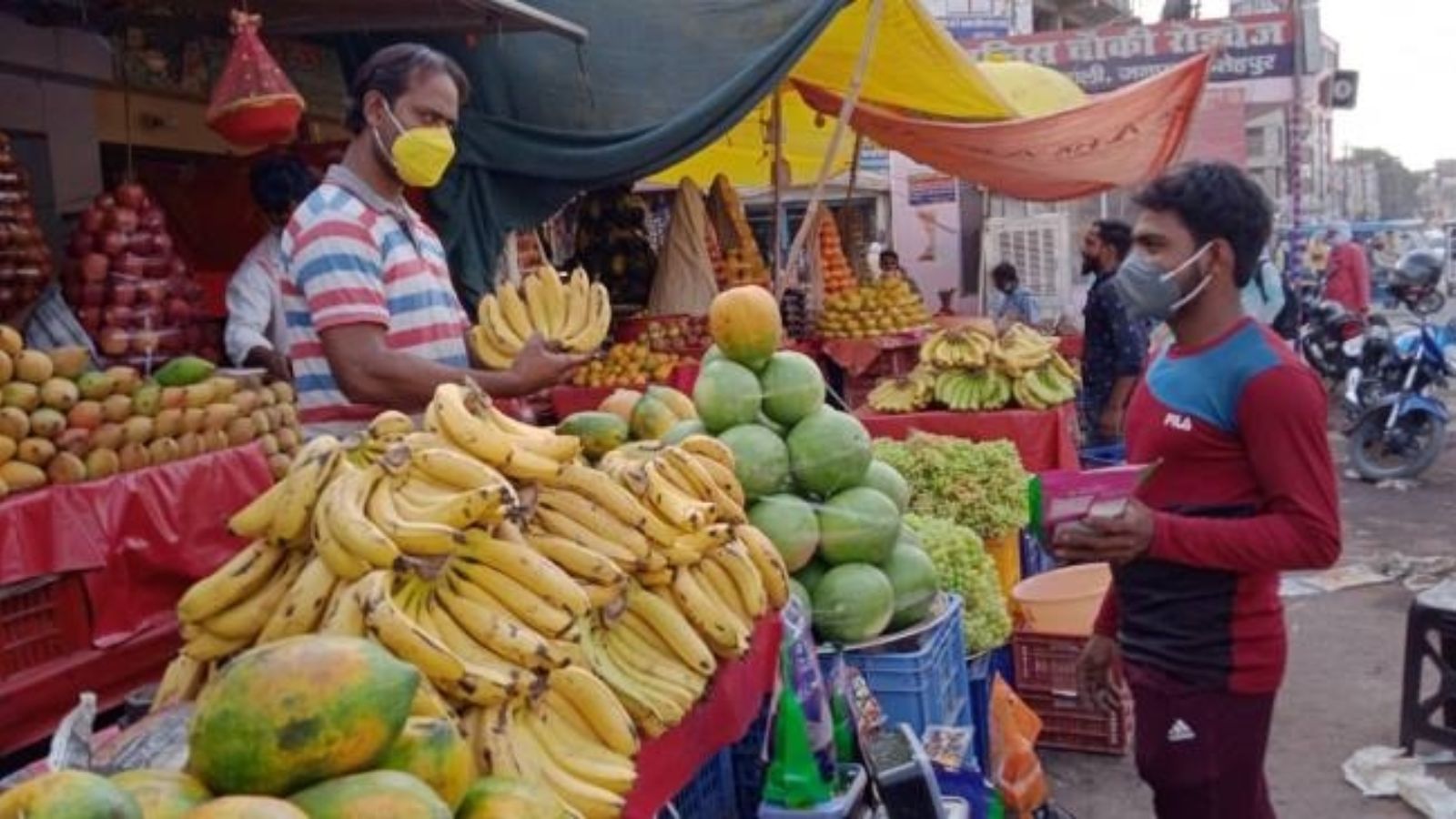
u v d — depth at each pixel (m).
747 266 9.23
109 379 3.06
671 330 7.88
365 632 1.82
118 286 3.97
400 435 2.26
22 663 2.76
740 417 3.55
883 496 3.58
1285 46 19.09
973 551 4.26
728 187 9.48
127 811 1.28
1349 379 11.73
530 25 5.30
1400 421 10.19
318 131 6.79
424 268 3.39
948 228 18.08
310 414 3.33
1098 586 5.19
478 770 1.82
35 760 2.84
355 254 3.20
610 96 6.38
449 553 1.94
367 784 1.45
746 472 3.43
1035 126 8.78
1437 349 10.16
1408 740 4.86
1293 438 2.57
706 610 2.47
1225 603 2.70
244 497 3.37
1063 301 16.69
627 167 6.00
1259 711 2.74
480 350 3.53
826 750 2.78
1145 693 2.81
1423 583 7.29
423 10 5.07
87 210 4.07
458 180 5.97
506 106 6.22
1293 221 19.92
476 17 5.23
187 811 1.39
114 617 2.96
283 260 3.33
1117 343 7.58
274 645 1.53
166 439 3.17
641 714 2.21
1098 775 4.90
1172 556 2.61
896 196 18.12
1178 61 19.00
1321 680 5.79
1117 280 2.83
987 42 19.16
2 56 5.36
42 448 2.82
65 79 5.69
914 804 2.60
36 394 2.88
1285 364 2.60
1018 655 5.16
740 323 3.58
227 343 4.90
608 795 1.96
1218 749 2.75
